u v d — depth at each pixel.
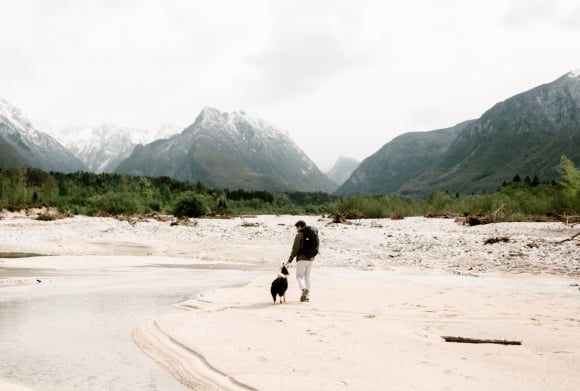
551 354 6.25
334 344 6.72
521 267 18.33
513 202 50.56
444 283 14.34
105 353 6.65
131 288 13.45
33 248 27.22
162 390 5.16
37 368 5.94
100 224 43.84
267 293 11.96
